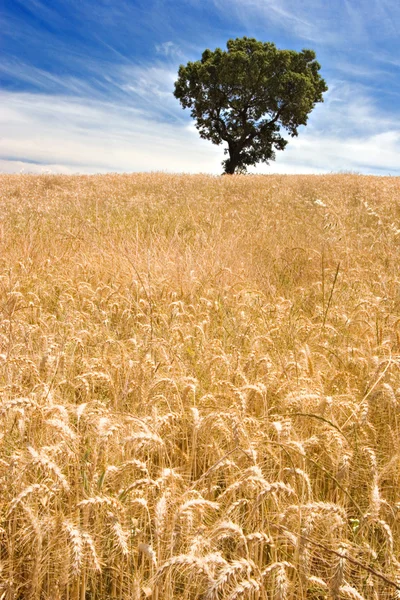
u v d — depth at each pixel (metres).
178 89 46.75
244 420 2.66
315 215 12.42
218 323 5.14
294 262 8.00
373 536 2.33
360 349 4.17
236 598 1.66
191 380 3.29
